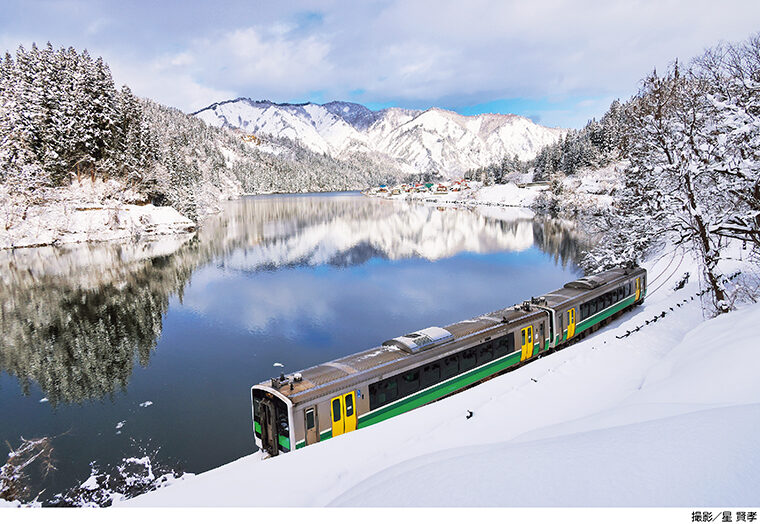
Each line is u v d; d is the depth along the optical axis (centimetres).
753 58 2631
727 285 2945
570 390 1680
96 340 3884
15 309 4819
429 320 4262
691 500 551
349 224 12438
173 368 3241
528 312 2527
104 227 9288
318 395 1609
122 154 9944
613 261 3634
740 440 664
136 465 2027
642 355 2017
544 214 13175
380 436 1407
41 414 2597
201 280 6078
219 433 2319
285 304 4881
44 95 8838
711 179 2378
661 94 3616
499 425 1421
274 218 14338
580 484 634
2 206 8281
